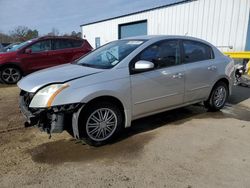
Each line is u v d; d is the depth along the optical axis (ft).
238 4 36.06
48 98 11.16
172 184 9.50
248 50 35.68
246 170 10.44
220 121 16.11
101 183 9.57
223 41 38.78
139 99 13.42
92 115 12.09
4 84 29.37
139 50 13.58
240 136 13.75
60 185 9.45
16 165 10.80
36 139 13.42
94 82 11.96
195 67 15.84
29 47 29.96
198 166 10.71
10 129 14.75
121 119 13.10
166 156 11.55
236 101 21.07
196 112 17.90
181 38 15.70
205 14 40.88
